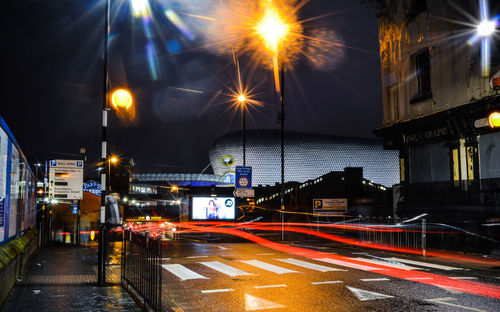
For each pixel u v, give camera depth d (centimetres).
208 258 1559
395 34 2412
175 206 6253
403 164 2359
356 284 980
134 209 6309
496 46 1703
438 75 2055
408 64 2295
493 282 1007
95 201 2595
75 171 1273
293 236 2898
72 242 2433
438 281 1021
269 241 2489
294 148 16938
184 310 731
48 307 721
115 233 2659
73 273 1195
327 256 1627
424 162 2192
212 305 768
